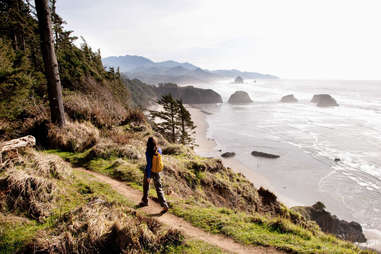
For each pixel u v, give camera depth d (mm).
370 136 64250
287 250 3633
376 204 30172
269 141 60750
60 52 20109
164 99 33906
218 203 8625
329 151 51875
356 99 174000
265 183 36562
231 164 44750
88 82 18062
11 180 4180
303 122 87312
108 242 3467
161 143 12930
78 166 7555
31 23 23625
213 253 3465
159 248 3561
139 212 4730
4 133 8367
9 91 8609
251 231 4270
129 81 157000
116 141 10047
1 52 9258
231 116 106375
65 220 3828
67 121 10500
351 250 3830
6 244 3221
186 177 8578
